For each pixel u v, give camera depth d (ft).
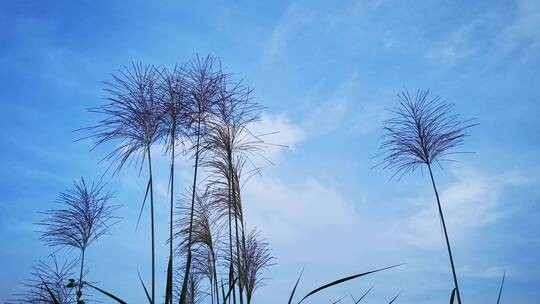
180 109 12.46
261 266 16.29
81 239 18.47
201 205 17.08
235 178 15.57
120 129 12.62
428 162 19.95
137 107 12.46
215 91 12.98
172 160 11.63
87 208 18.60
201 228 16.88
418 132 20.13
